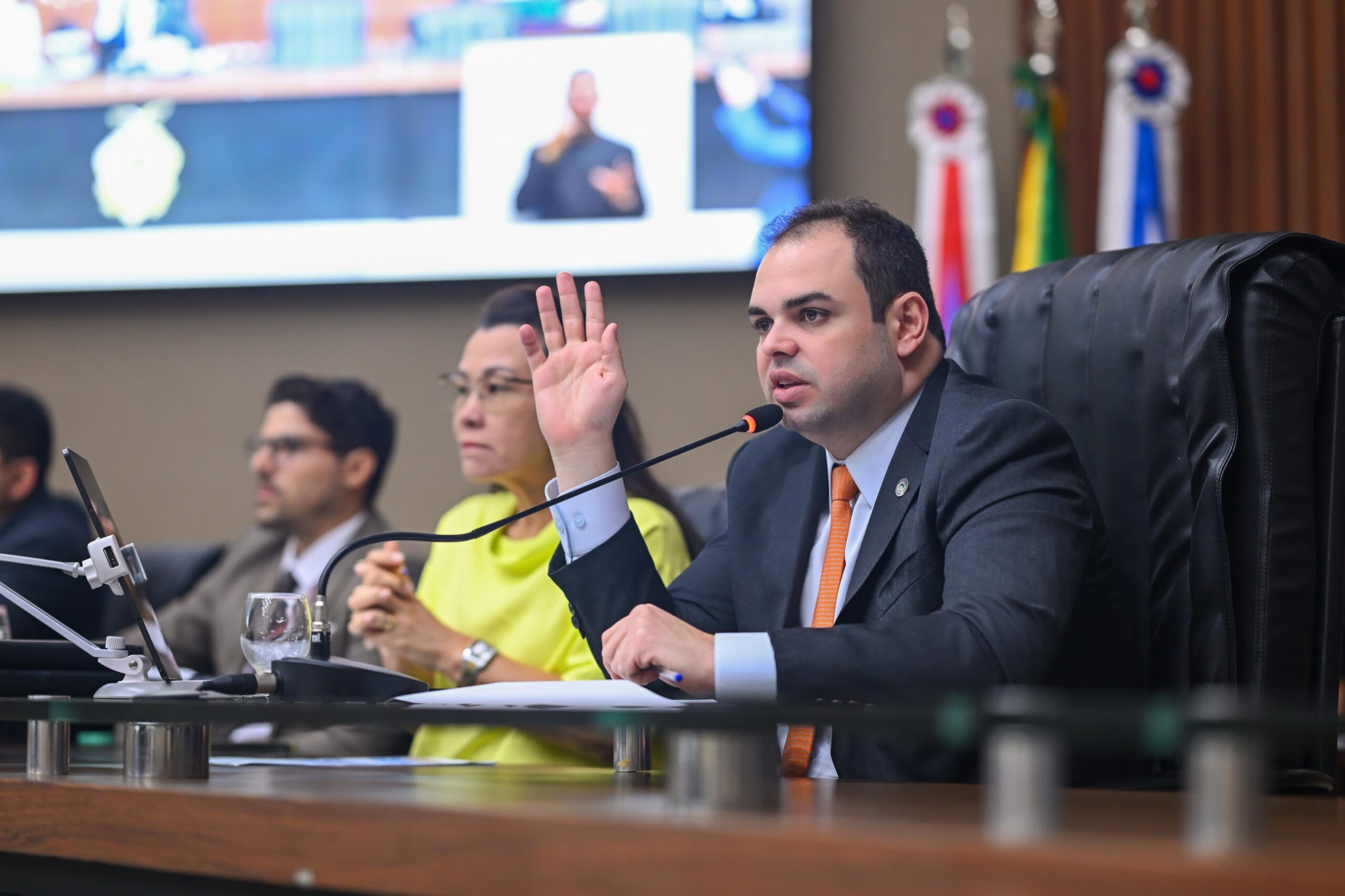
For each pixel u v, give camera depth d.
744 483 3.02
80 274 6.92
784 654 2.05
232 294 6.84
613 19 6.52
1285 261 2.55
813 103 6.41
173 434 6.88
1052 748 1.15
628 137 6.49
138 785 1.71
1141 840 1.14
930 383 2.72
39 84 6.96
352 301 6.76
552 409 2.72
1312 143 6.22
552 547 3.81
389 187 6.70
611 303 6.50
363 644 4.53
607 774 2.19
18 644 2.23
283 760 2.50
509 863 1.31
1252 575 2.47
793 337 2.70
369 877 1.42
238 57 6.83
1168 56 6.12
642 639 2.07
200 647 5.25
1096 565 2.60
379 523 5.26
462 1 6.65
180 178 6.87
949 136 6.17
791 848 1.16
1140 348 2.73
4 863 1.83
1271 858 1.04
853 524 2.75
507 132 6.60
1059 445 2.49
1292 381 2.51
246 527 6.81
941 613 2.19
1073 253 6.20
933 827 1.21
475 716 1.48
